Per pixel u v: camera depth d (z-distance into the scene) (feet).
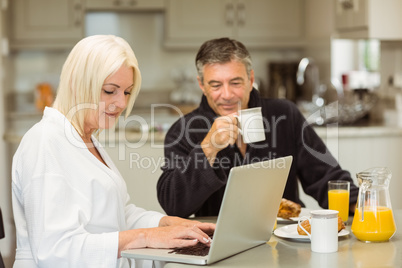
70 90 5.22
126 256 4.78
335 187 6.10
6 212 13.46
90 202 5.04
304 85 17.56
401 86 14.11
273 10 17.43
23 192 4.96
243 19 17.35
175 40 17.35
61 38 17.10
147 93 18.70
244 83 6.81
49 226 4.77
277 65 18.26
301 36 17.56
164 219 5.81
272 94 18.28
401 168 13.29
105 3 17.15
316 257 4.69
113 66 5.11
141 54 18.71
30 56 18.35
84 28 17.19
